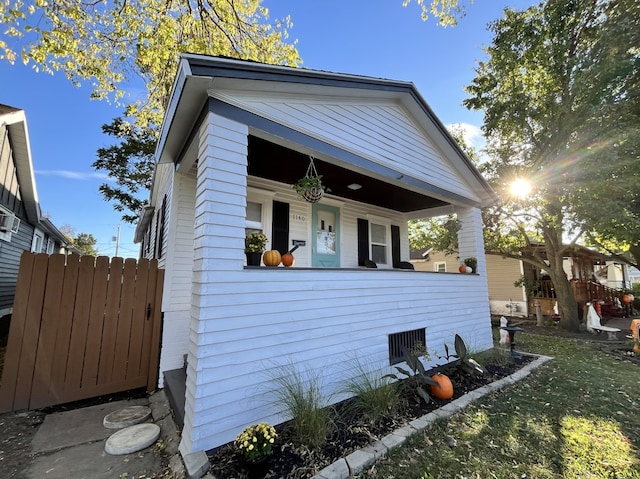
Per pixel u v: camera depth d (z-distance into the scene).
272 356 2.84
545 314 11.15
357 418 2.97
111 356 3.73
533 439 2.68
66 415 3.16
